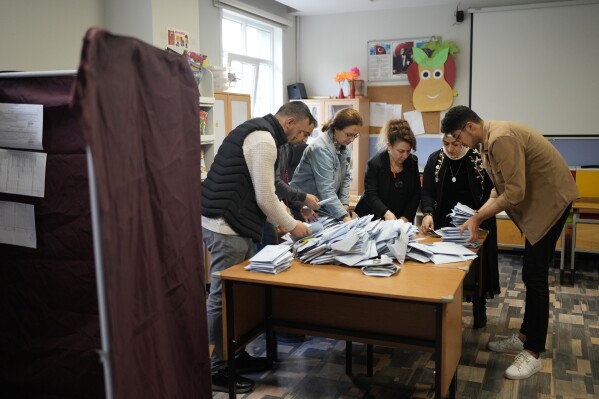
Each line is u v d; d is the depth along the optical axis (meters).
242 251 2.69
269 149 2.57
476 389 2.76
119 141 1.24
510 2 6.02
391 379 2.89
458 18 6.15
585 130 5.83
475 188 3.30
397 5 6.32
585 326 3.64
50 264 1.66
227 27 5.79
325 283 2.23
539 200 2.71
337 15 6.74
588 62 5.73
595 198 5.15
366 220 2.89
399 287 2.17
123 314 1.28
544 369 2.97
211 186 2.66
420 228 3.40
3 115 1.61
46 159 1.60
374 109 6.74
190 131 1.61
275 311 2.80
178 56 1.54
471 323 3.68
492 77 6.11
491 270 3.46
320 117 6.55
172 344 1.56
